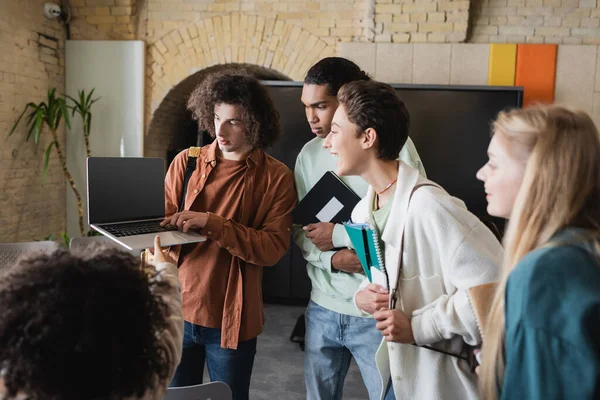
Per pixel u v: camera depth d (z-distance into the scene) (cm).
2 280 74
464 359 134
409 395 137
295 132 468
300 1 505
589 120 92
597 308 75
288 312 481
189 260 181
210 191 184
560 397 75
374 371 171
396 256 135
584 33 480
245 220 183
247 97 175
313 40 506
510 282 84
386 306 138
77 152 539
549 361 76
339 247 175
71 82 533
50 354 68
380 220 143
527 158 96
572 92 479
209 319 178
